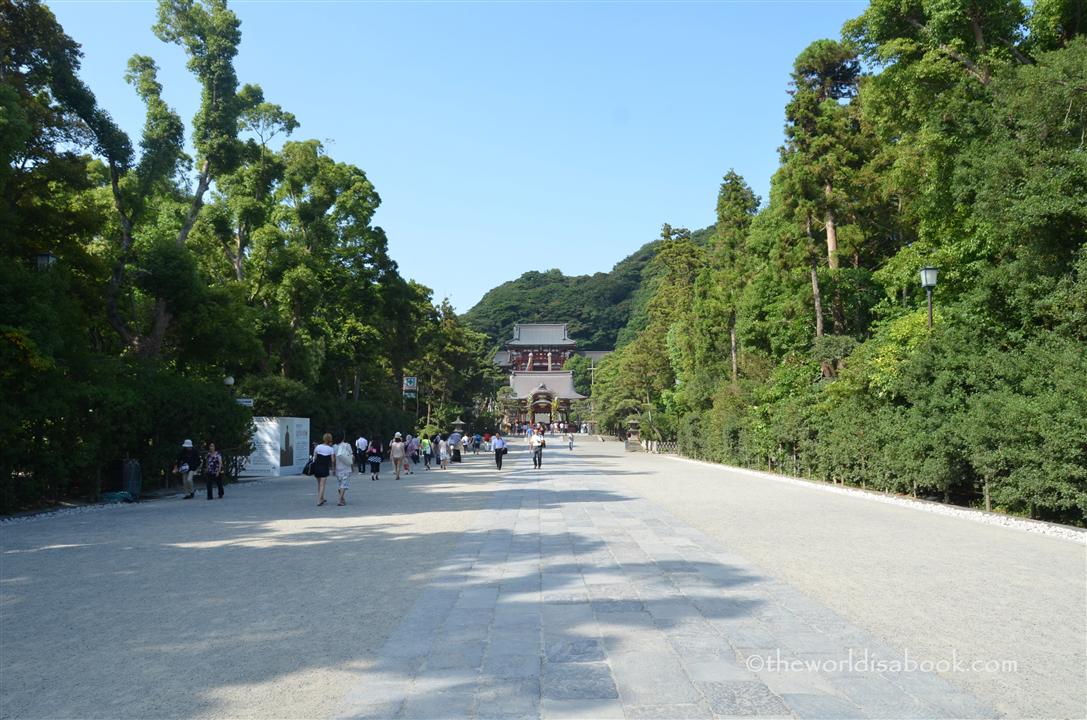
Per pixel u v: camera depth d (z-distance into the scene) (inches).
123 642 239.8
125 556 411.8
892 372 778.2
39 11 787.4
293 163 1445.6
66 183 834.8
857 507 652.7
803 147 1104.8
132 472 784.3
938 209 825.5
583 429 5157.5
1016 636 233.5
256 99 1245.7
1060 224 570.9
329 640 239.0
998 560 373.4
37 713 178.9
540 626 252.1
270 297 1344.7
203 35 1075.9
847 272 1165.7
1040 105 573.9
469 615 269.1
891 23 856.3
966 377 636.7
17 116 654.5
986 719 166.2
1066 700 177.6
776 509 635.5
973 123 721.6
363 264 1685.5
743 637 234.7
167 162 972.6
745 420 1393.9
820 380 1111.0
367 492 871.1
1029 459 514.0
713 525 525.0
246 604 291.1
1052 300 560.1
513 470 1363.2
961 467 625.9
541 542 450.0
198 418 945.5
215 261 1358.3
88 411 742.5
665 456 2113.7
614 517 578.6
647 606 278.5
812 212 1112.2
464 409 2952.8
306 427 1316.4
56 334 667.4
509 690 188.5
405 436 2090.3
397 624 257.8
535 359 5506.9
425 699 183.3
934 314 809.5
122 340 1081.4
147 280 954.1
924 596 291.0
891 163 1109.1
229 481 1062.4
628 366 2640.3
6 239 719.7
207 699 186.7
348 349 1656.0
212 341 1057.5
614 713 171.0
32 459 685.3
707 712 171.0
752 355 1573.6
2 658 224.4
